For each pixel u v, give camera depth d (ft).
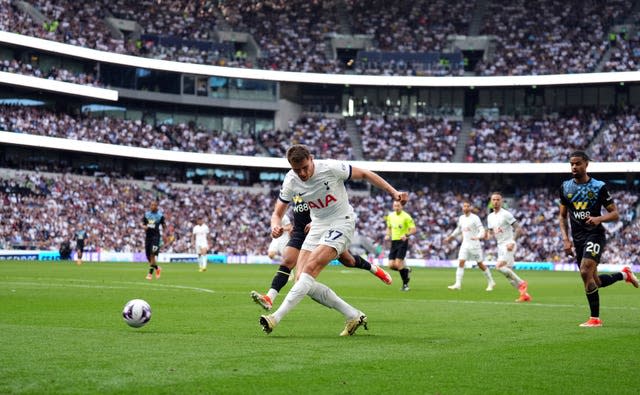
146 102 278.67
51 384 27.14
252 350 36.24
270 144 283.79
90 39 262.47
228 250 256.93
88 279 110.52
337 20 303.07
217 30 294.25
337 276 143.64
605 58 274.98
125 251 242.78
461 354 35.91
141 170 272.31
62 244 227.81
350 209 44.65
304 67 287.48
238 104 285.84
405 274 97.55
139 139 264.52
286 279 50.19
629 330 46.93
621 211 250.78
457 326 48.93
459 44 291.58
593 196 50.01
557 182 272.72
